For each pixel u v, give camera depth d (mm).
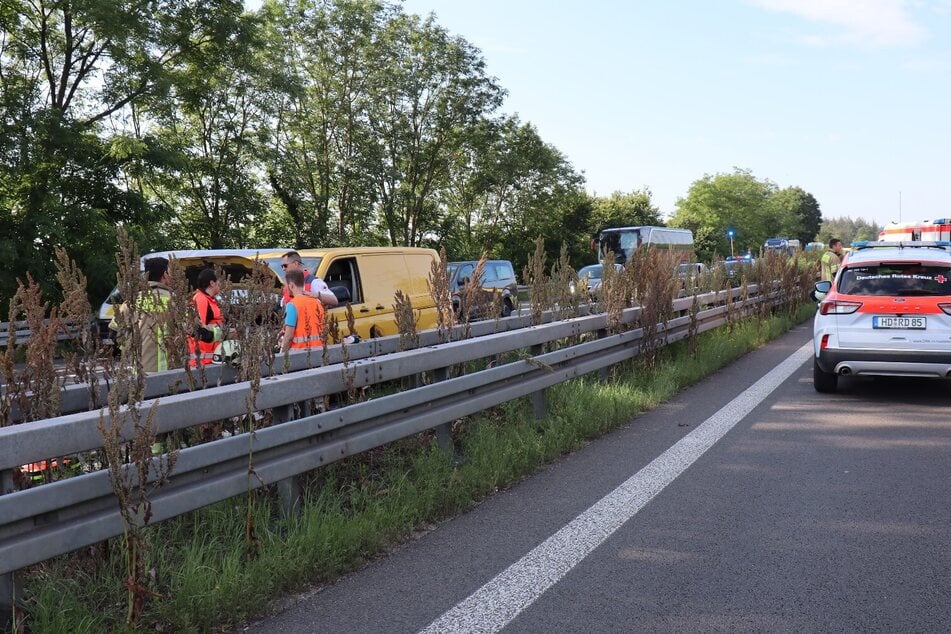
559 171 55969
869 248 11367
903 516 4984
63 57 25844
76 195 24297
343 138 40688
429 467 5496
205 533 4215
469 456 6062
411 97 43844
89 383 4766
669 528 4777
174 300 5516
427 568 4215
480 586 3953
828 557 4281
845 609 3633
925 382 10641
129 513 3504
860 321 9352
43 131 22672
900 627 3447
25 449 3168
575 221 63875
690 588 3891
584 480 5863
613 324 9000
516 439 6406
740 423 7898
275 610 3734
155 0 26281
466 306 8188
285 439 4398
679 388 9992
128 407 3535
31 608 3275
